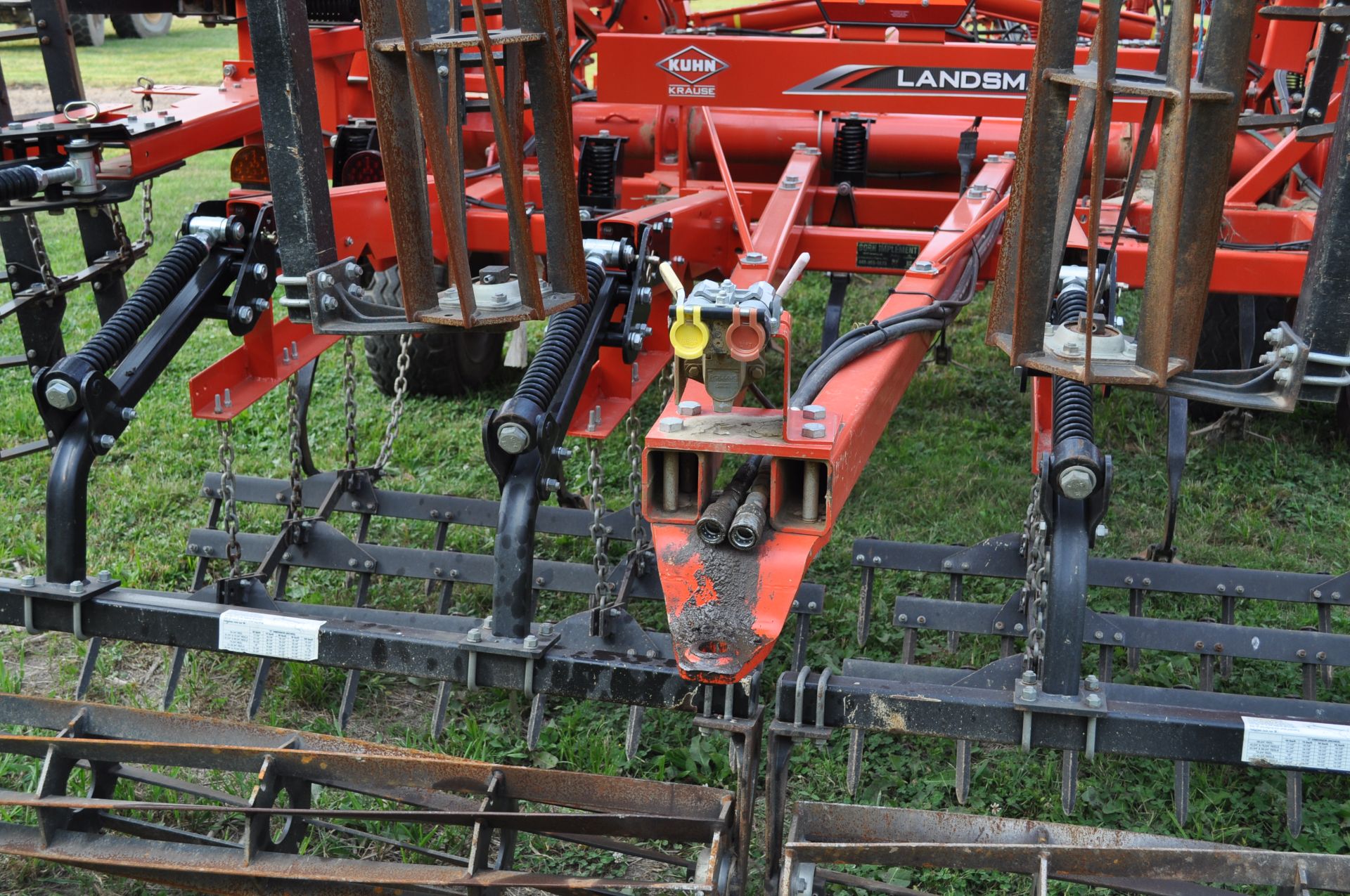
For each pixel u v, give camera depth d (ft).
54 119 13.84
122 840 8.95
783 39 14.75
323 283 9.06
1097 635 12.10
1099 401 20.84
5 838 9.00
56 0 14.46
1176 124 7.46
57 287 14.38
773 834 8.70
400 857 10.32
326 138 16.94
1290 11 9.21
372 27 8.16
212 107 14.93
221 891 8.71
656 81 15.03
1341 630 14.26
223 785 11.16
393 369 20.01
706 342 8.09
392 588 14.84
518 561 9.28
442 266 15.24
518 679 9.18
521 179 8.50
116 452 18.63
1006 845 7.91
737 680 7.97
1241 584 12.92
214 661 13.43
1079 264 13.82
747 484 9.02
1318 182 17.24
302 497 14.37
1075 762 8.64
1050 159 8.00
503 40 8.33
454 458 18.69
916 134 18.57
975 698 8.54
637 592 12.74
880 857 7.84
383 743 12.01
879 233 14.84
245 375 12.40
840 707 8.57
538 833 8.75
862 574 13.66
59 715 9.57
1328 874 7.64
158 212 34.30
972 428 19.99
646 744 12.01
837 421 8.81
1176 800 9.70
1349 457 18.99
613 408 11.89
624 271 11.27
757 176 19.20
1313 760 8.18
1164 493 17.80
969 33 25.20
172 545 15.84
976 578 15.39
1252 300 14.99
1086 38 20.53
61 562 10.05
